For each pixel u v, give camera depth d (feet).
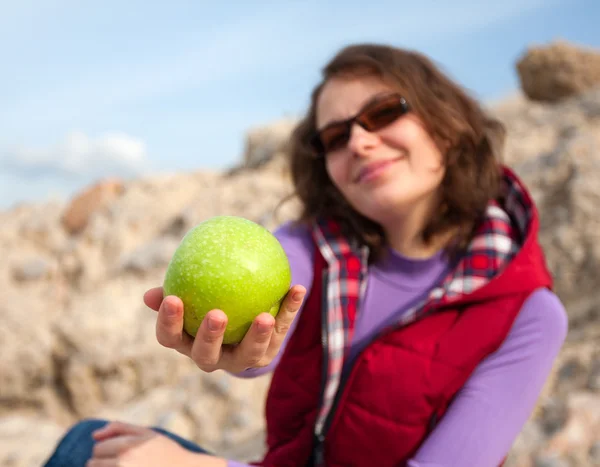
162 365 22.63
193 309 4.58
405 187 6.65
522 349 6.11
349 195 6.98
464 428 5.77
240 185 29.60
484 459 5.70
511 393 5.96
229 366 4.84
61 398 23.40
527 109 31.71
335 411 6.45
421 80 6.92
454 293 6.42
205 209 28.55
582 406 11.55
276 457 6.67
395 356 6.27
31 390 23.44
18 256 29.32
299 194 7.98
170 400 19.43
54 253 29.94
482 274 6.54
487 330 6.23
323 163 7.77
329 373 6.47
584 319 15.71
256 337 4.46
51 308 26.14
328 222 7.37
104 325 23.62
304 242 7.48
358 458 6.40
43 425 17.85
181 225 28.71
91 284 27.25
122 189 33.12
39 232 31.30
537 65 31.91
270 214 25.58
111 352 22.79
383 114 6.60
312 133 8.04
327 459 6.56
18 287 27.50
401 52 7.16
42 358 23.43
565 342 14.84
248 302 4.56
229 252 4.60
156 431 6.56
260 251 4.70
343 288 6.86
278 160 31.91
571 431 11.02
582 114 26.40
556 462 10.53
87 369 22.80
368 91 6.78
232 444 16.78
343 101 6.86
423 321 6.45
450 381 6.15
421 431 6.20
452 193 6.98
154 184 33.06
